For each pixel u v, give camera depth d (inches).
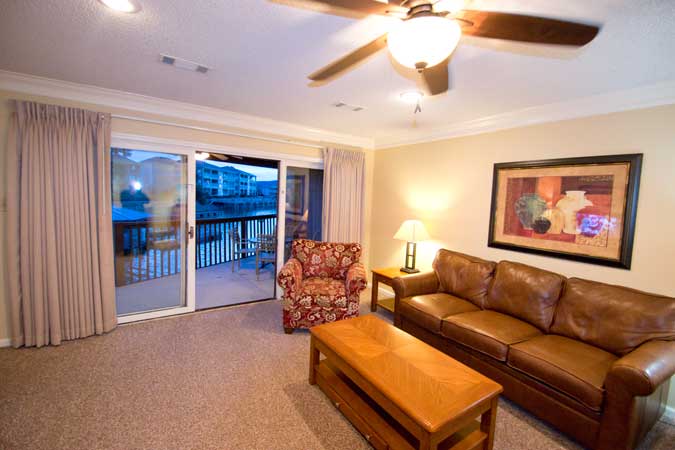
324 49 72.0
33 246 98.8
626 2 49.3
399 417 58.0
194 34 66.4
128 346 105.7
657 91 82.3
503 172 118.2
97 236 108.7
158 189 127.3
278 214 157.6
